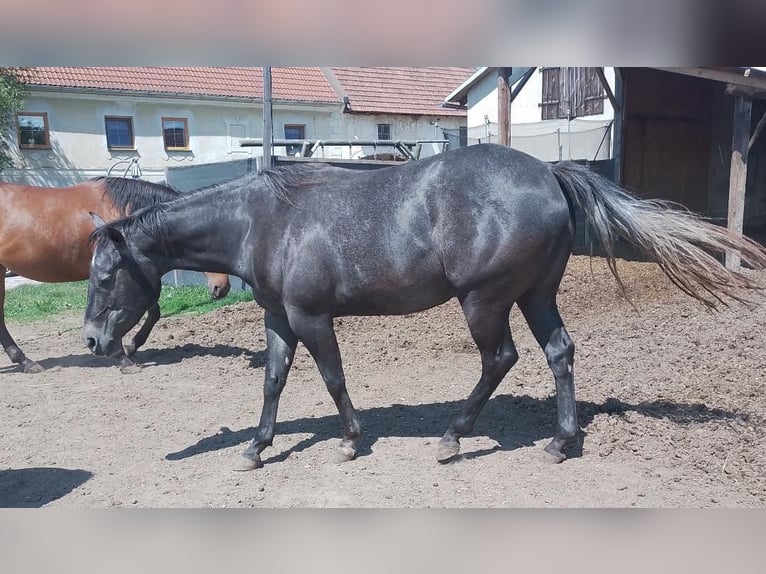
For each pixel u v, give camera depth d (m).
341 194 3.70
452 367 5.83
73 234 6.02
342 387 3.85
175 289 10.73
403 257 3.56
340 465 3.87
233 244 3.94
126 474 3.88
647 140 14.30
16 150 17.81
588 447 3.89
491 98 16.91
